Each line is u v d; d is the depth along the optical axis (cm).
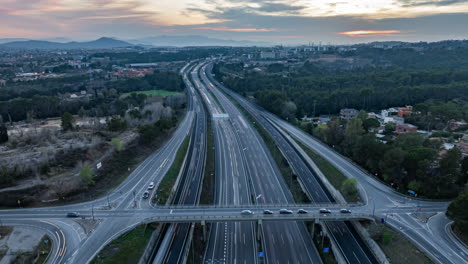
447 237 9862
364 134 16862
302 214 10881
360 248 9988
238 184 14925
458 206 9931
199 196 13275
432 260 8900
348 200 12319
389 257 9175
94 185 12962
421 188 12288
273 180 15425
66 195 11981
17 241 9375
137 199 11919
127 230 9919
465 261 8869
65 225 10194
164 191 12875
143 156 16825
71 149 15388
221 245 10850
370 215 10838
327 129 19562
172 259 9331
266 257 10188
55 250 9019
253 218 10594
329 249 10400
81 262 8575
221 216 10656
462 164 12788
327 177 14588
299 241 11075
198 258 10119
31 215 10781
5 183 12219
